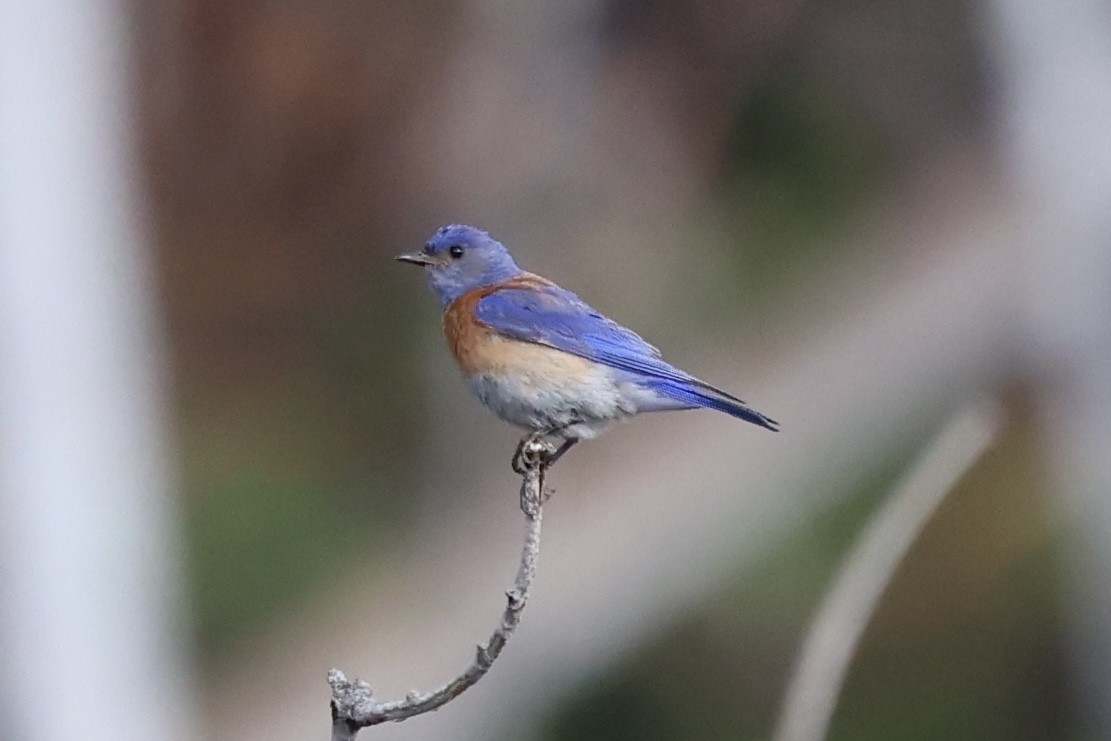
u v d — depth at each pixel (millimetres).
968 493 16266
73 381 11688
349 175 16812
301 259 17281
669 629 15336
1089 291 14281
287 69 16156
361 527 16844
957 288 15750
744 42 16906
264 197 16875
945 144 17234
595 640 14852
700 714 15242
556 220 16531
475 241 9688
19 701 11328
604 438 15039
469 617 14938
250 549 16453
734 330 16531
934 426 15789
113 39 12664
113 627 11750
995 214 15609
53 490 11484
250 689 15188
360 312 17469
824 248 16969
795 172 17422
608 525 14867
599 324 9195
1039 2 14430
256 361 17641
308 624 15719
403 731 14062
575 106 16531
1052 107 14391
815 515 15680
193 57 15852
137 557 12078
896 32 17375
